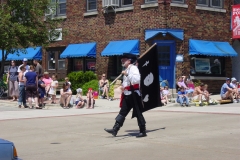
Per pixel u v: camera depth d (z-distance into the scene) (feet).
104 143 34.40
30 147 33.63
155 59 38.04
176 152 30.14
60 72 95.96
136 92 35.86
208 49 82.64
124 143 34.09
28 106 65.05
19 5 77.82
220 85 86.43
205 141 34.06
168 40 80.84
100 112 58.65
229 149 30.81
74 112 58.59
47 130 42.19
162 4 79.25
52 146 33.81
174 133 38.27
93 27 89.51
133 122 47.06
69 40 93.97
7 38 75.25
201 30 83.71
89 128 42.93
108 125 44.91
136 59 36.22
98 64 88.74
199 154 29.30
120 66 86.02
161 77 80.69
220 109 60.54
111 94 77.05
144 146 32.58
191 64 82.84
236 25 85.30
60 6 95.66
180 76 77.20
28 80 63.31
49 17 84.58
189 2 82.17
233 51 85.81
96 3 89.25
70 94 65.36
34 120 49.65
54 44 96.58
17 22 78.28
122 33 84.48
